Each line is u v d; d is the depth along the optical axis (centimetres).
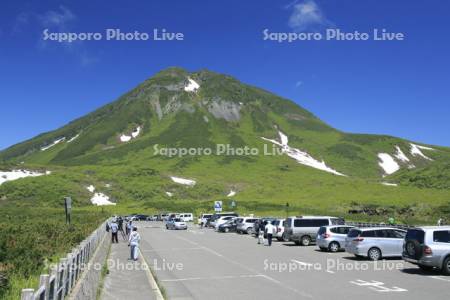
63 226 3022
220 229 5188
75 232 2614
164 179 15162
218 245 3291
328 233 2764
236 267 2033
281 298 1314
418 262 1806
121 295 1355
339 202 9675
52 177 13338
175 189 14275
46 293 667
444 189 11650
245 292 1418
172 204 11256
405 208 7881
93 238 1970
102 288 1459
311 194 12281
